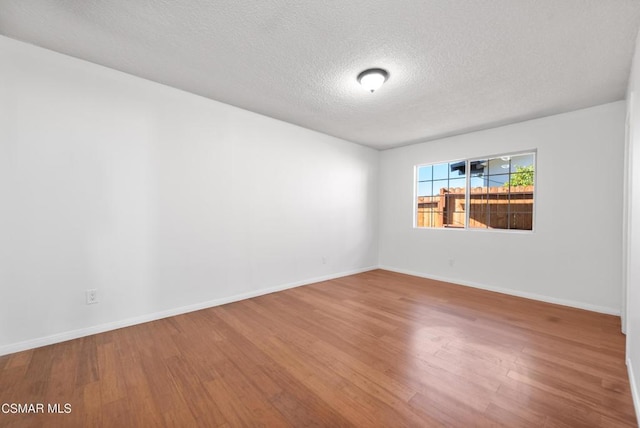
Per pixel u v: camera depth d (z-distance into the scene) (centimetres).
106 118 245
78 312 234
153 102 270
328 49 211
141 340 231
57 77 222
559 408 153
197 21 182
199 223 302
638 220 162
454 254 424
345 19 178
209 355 208
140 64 238
